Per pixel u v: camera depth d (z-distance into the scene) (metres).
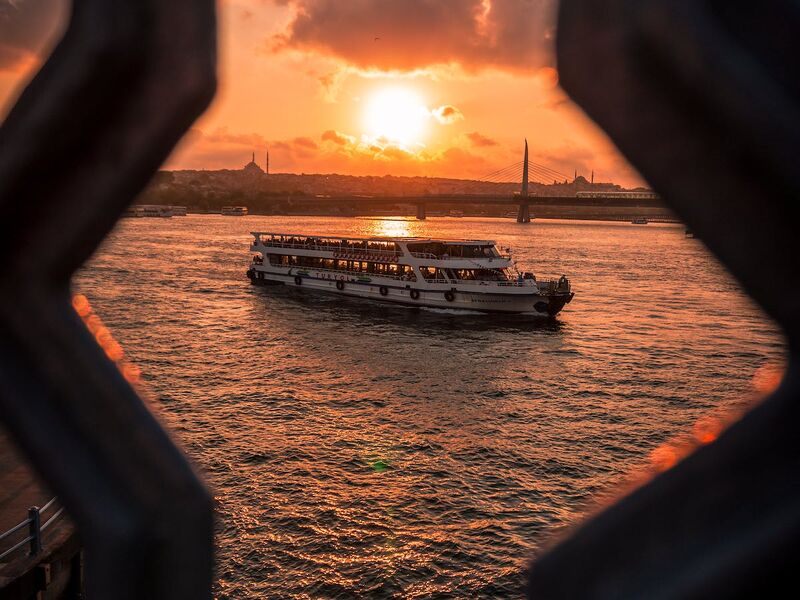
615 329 53.12
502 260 58.94
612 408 31.91
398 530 19.39
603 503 0.90
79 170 0.98
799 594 0.79
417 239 63.22
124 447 1.09
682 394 34.56
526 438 27.25
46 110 0.93
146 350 42.59
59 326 1.08
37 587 12.05
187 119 0.96
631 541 0.87
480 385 35.84
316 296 66.06
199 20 0.93
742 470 0.82
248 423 28.31
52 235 1.02
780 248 0.82
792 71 0.81
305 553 18.16
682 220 0.86
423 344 46.31
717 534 0.82
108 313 55.38
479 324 53.81
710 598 0.81
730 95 0.79
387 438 26.81
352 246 66.44
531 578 0.91
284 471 23.27
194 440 26.09
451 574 17.42
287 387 34.28
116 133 0.96
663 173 0.85
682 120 0.83
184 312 56.91
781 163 0.79
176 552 1.10
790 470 0.81
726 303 68.19
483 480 22.92
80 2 0.91
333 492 21.67
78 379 1.09
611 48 0.84
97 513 1.08
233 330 50.00
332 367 39.09
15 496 14.61
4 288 1.07
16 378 1.09
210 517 1.12
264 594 16.52
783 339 0.84
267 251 73.25
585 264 108.38
